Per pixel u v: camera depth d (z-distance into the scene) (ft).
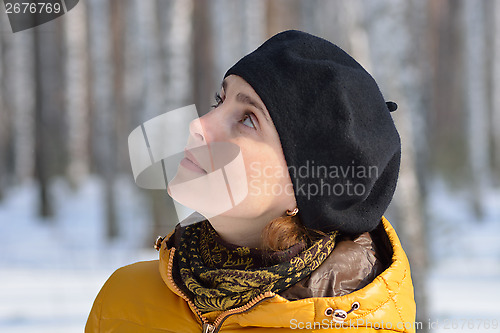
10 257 31.76
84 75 61.77
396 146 5.06
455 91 82.94
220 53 41.55
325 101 4.65
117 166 41.70
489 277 27.45
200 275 4.76
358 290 4.60
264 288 4.53
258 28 38.09
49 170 51.85
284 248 4.67
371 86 4.99
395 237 5.14
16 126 67.05
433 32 87.45
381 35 17.10
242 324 4.66
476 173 55.01
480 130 56.65
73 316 19.44
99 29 46.03
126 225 37.27
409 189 16.39
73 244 36.32
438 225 35.22
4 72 63.62
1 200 59.88
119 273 5.72
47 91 54.24
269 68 4.72
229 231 4.81
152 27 32.48
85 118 65.26
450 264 30.17
